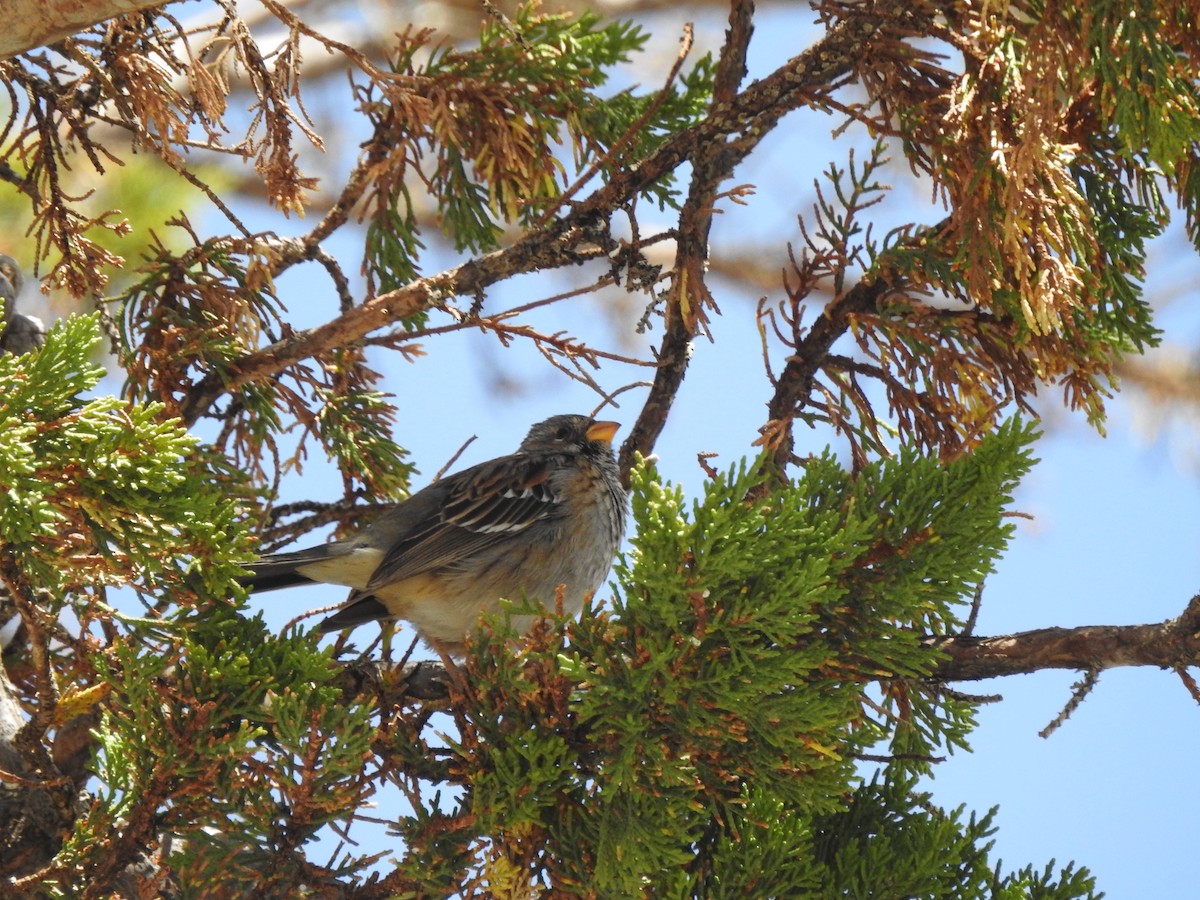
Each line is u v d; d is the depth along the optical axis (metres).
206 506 5.81
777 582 5.34
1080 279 6.34
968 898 6.29
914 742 6.65
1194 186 6.93
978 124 6.52
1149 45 5.82
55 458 5.48
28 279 11.20
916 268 7.18
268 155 7.18
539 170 8.12
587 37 8.04
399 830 5.91
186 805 5.88
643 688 5.51
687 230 6.88
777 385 7.55
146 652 5.98
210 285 7.57
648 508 5.38
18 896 6.00
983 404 7.34
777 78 6.84
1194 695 5.88
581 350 7.12
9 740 6.80
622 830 5.62
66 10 5.68
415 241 8.27
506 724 5.98
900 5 6.66
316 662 6.05
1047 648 6.13
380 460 8.46
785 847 5.87
